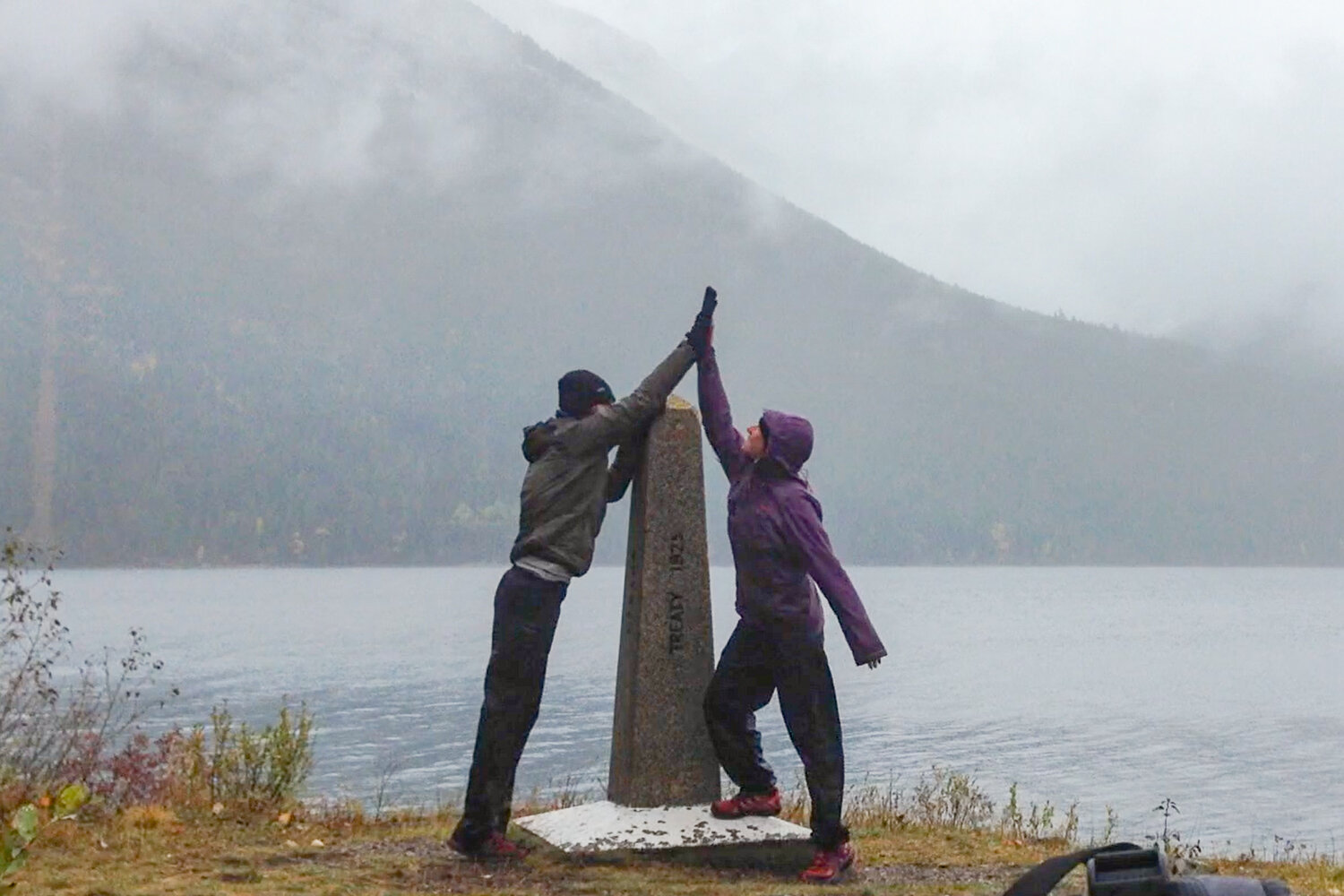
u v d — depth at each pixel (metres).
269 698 65.44
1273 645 125.94
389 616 143.88
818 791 6.52
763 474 6.63
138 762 8.57
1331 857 13.37
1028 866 7.21
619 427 6.71
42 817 7.23
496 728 6.51
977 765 48.66
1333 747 57.16
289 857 6.59
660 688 6.96
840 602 6.36
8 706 8.48
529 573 6.54
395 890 5.88
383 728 54.59
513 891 5.91
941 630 140.00
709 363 7.11
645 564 6.99
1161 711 72.25
